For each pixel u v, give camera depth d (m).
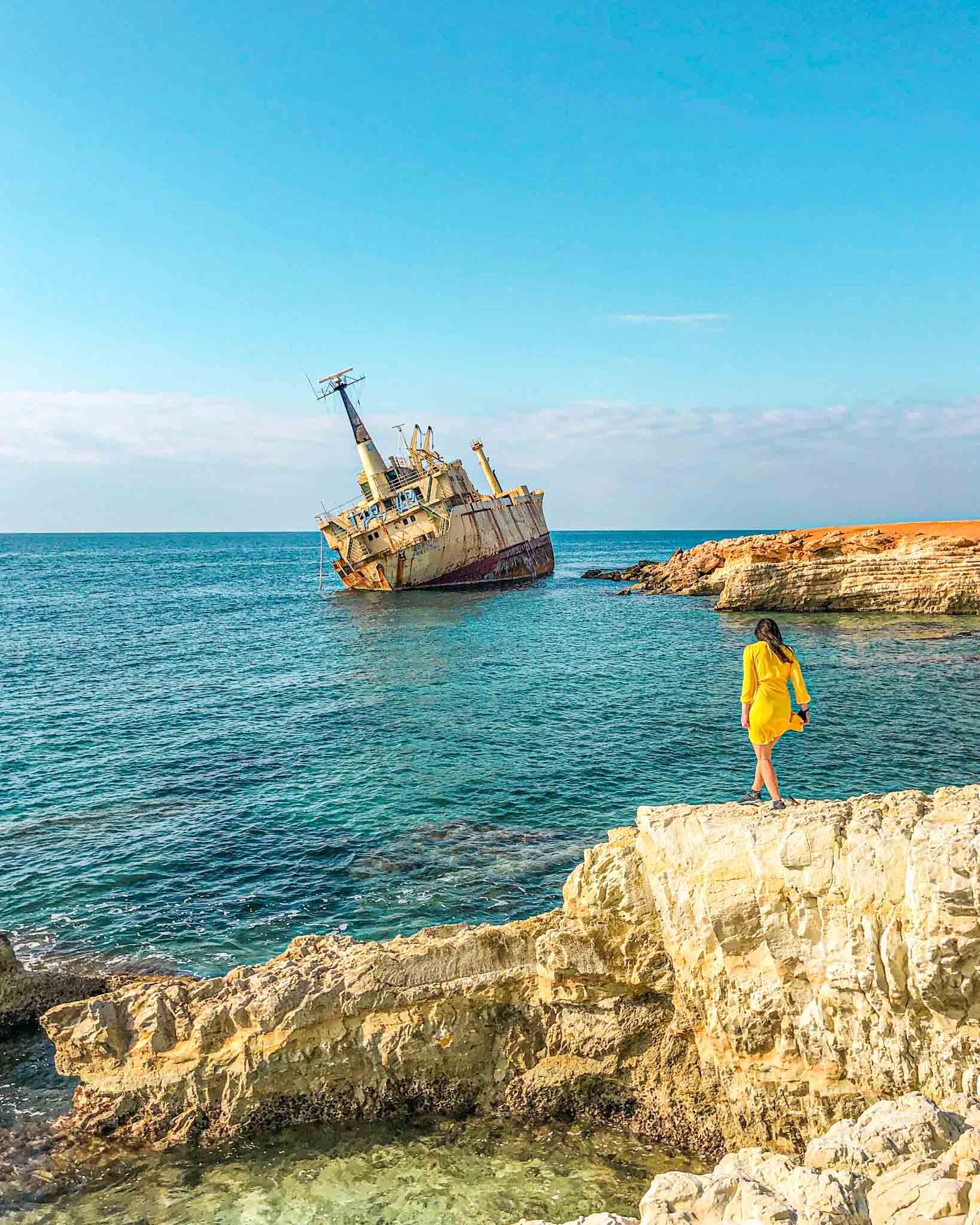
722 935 7.97
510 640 46.72
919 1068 7.18
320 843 17.17
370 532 71.75
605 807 19.17
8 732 26.27
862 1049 7.40
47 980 11.18
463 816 18.70
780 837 7.89
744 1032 7.89
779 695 8.89
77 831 17.86
